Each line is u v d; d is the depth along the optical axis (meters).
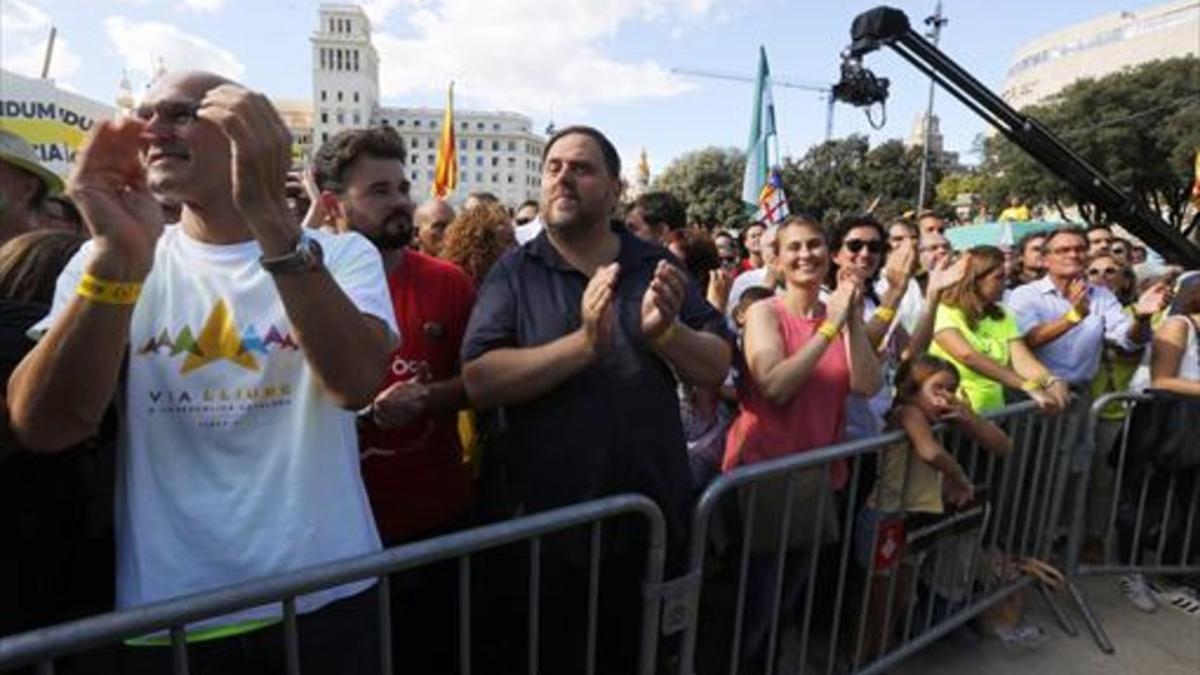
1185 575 3.76
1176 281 4.25
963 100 4.56
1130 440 3.58
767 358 2.52
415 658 2.29
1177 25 63.06
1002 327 3.58
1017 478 3.18
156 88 1.35
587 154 2.08
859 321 2.60
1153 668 3.03
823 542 2.54
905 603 2.82
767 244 4.25
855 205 36.97
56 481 1.54
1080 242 3.96
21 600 1.50
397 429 2.30
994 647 3.17
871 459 2.77
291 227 1.27
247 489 1.43
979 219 37.00
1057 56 75.50
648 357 2.04
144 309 1.40
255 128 1.19
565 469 1.96
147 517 1.41
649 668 2.02
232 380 1.42
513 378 1.93
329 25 98.38
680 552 2.10
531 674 1.86
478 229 3.37
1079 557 3.59
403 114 109.56
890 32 4.23
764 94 8.70
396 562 1.51
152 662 1.38
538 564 1.79
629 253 2.20
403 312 2.42
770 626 2.50
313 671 1.50
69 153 7.09
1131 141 31.28
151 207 1.24
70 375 1.23
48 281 1.63
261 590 1.33
